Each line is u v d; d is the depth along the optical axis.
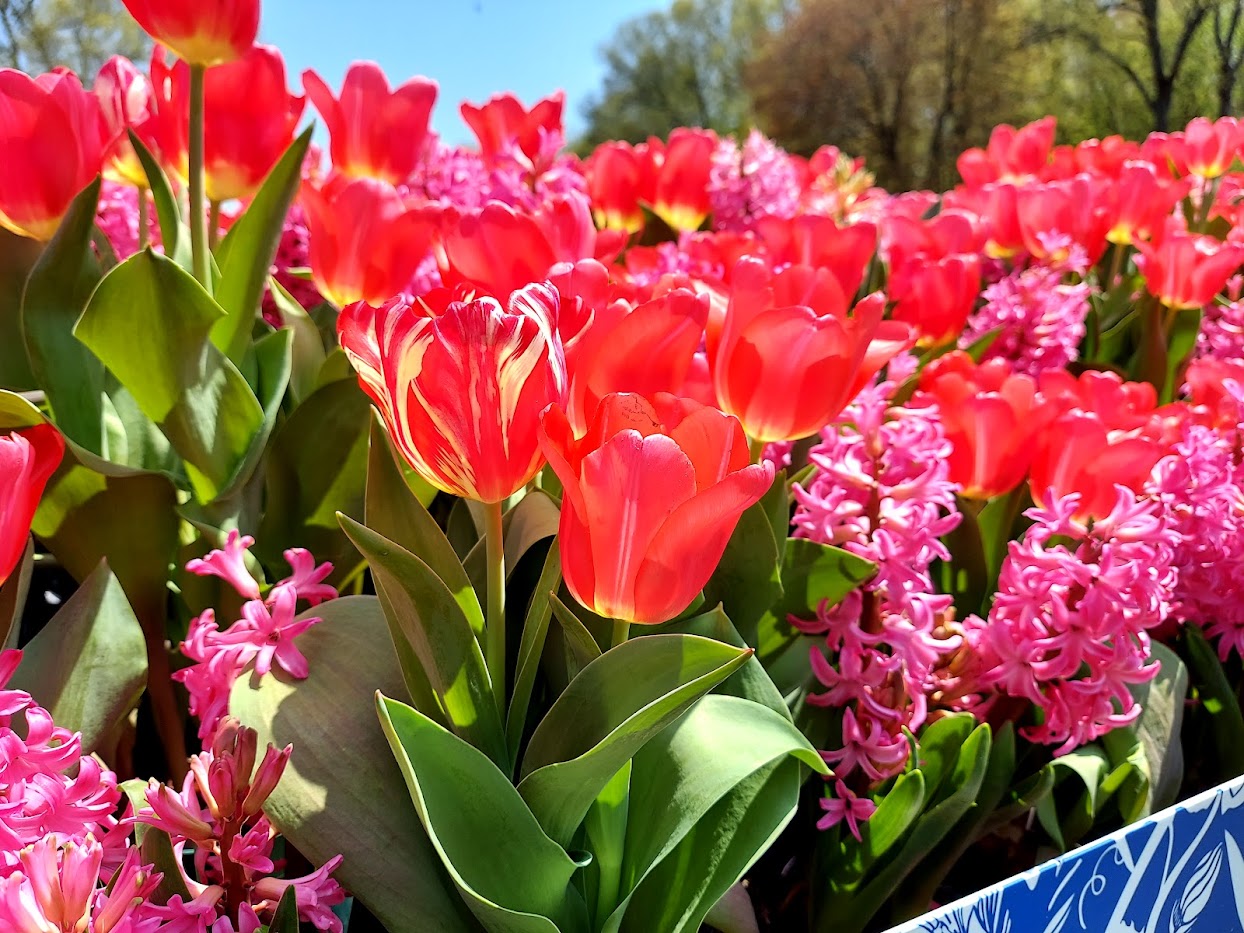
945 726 0.78
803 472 0.84
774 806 0.60
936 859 0.80
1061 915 0.53
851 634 0.75
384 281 0.84
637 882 0.55
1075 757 0.83
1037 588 0.76
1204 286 1.39
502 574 0.56
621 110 26.48
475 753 0.50
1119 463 0.77
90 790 0.51
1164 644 1.06
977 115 16.50
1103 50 13.62
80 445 0.78
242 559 0.67
